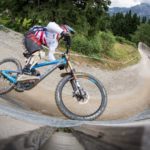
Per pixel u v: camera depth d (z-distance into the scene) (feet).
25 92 20.27
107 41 71.31
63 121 8.85
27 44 17.29
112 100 24.32
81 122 7.82
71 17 57.67
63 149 6.30
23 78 17.38
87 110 19.11
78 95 15.87
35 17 55.11
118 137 5.64
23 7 56.95
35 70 17.42
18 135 6.27
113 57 71.31
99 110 15.78
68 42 16.51
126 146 5.45
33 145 6.24
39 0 56.34
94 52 60.08
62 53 16.70
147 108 20.90
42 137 6.55
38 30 16.99
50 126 7.20
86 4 59.11
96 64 51.03
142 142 5.33
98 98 20.65
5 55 34.81
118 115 19.43
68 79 15.87
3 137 6.04
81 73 16.10
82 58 50.83
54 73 30.96
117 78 42.86
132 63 68.54
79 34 58.54
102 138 5.93
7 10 58.44
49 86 26.50
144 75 34.88
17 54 36.65
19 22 59.11
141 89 29.25
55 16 55.52
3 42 40.91
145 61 37.96
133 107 21.57
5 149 5.88
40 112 17.11
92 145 6.12
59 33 16.31
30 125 6.98
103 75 43.78
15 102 17.40
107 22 62.23
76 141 6.53
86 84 16.37
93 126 6.72
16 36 47.62
